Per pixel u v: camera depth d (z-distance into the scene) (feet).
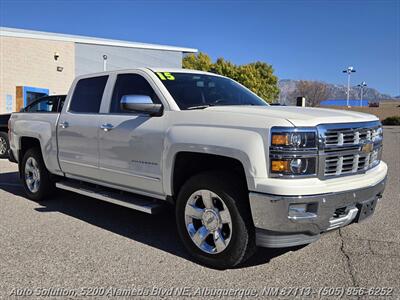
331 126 11.20
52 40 66.80
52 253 13.37
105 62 76.74
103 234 15.38
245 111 12.05
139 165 14.19
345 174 11.66
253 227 11.59
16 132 21.35
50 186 20.17
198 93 14.64
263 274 11.82
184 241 12.92
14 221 16.97
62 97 21.88
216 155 12.05
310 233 11.18
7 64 60.39
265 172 10.81
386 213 18.11
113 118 15.31
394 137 70.13
